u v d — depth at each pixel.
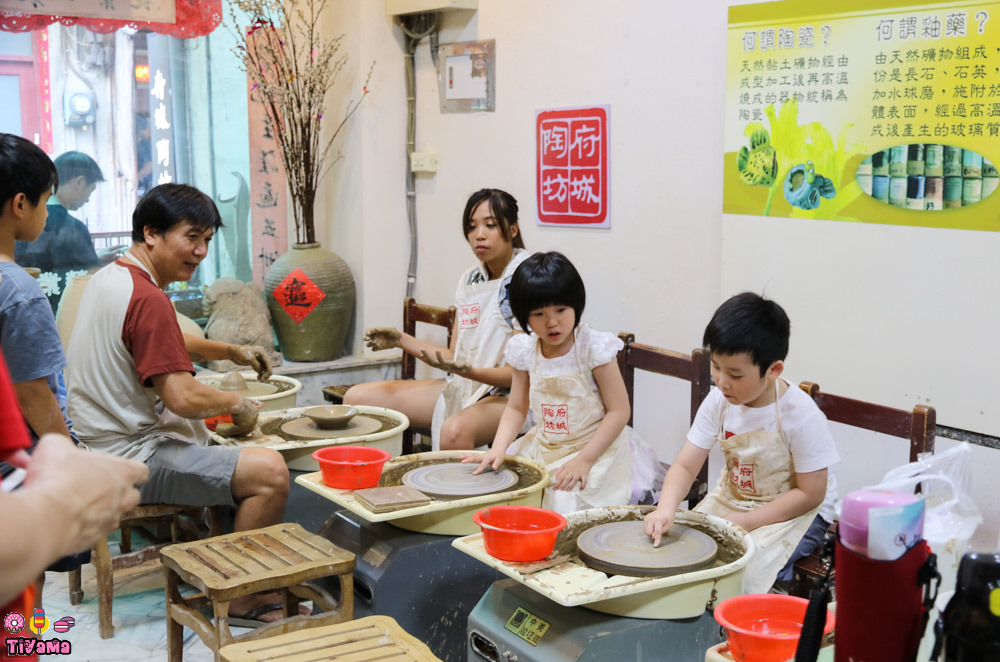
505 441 2.46
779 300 2.78
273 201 4.43
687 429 3.17
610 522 1.95
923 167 2.38
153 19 3.93
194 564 2.04
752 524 2.02
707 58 2.96
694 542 1.80
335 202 4.36
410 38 4.11
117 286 2.46
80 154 3.90
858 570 1.12
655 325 3.26
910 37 2.37
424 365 4.35
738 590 1.74
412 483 2.20
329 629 1.77
